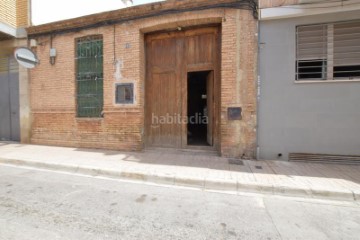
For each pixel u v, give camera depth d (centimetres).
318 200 376
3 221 289
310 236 266
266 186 407
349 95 536
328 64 556
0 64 881
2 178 472
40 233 261
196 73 697
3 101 887
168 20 634
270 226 288
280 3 556
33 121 822
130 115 691
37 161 570
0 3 759
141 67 689
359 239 261
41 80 800
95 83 740
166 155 635
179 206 344
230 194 397
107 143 718
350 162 539
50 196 375
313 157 561
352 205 356
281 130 577
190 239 256
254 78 585
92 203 349
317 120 556
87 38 745
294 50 561
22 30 802
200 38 665
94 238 253
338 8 524
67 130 769
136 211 324
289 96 568
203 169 502
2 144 816
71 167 530
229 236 263
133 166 523
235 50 591
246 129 594
